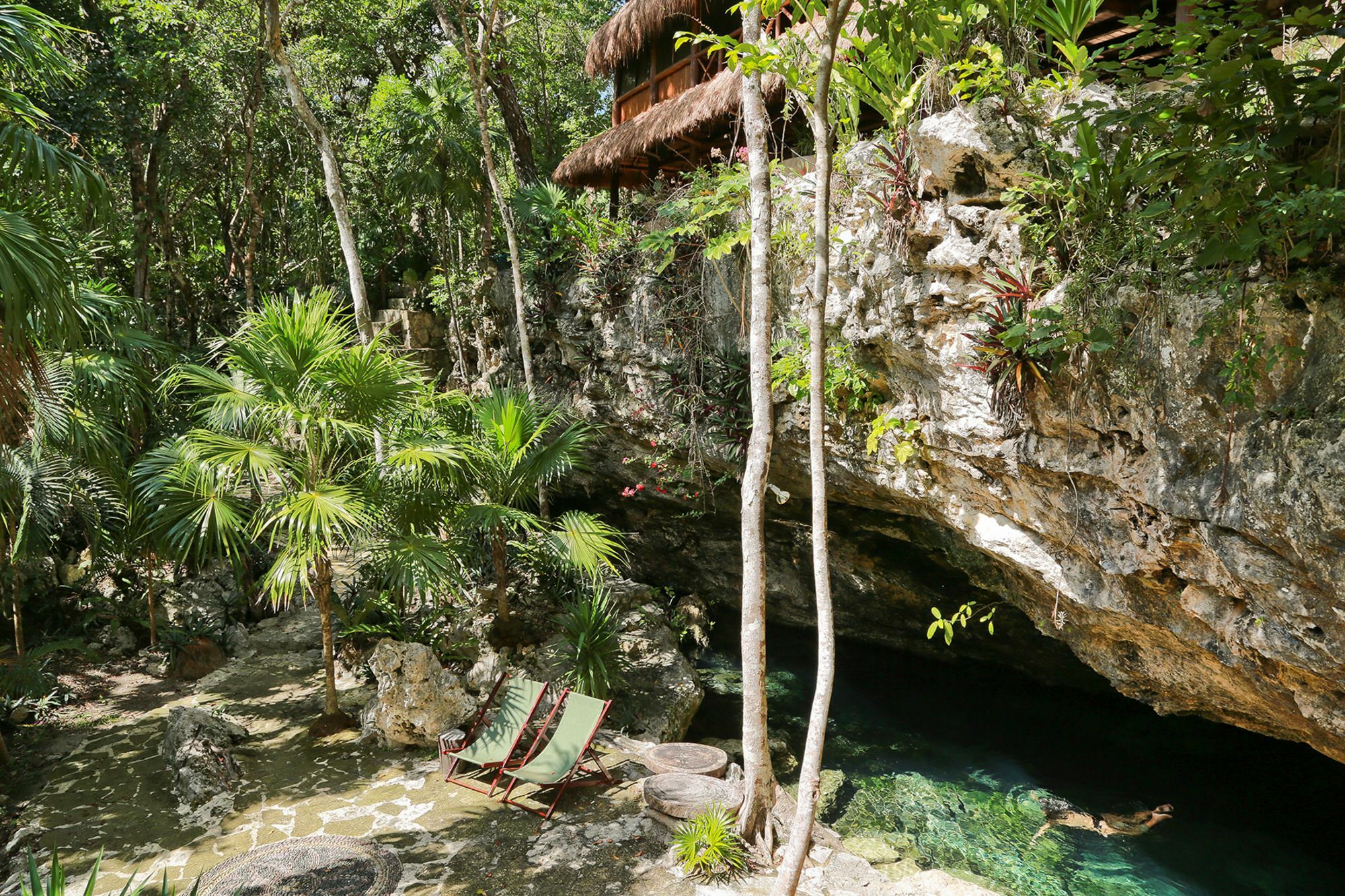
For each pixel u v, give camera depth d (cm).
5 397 503
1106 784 852
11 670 799
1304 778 852
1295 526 388
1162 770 881
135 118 1272
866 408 710
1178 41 381
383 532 809
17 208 604
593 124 2162
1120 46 412
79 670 959
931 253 558
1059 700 1062
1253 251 368
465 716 784
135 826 636
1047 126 489
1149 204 407
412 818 641
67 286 536
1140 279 441
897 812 787
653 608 1111
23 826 636
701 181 869
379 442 800
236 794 684
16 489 774
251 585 1096
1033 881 673
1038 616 688
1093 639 629
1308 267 378
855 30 576
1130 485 485
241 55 1525
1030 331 480
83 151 1127
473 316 1499
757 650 541
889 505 802
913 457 675
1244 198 374
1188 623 503
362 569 943
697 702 966
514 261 1071
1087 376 482
